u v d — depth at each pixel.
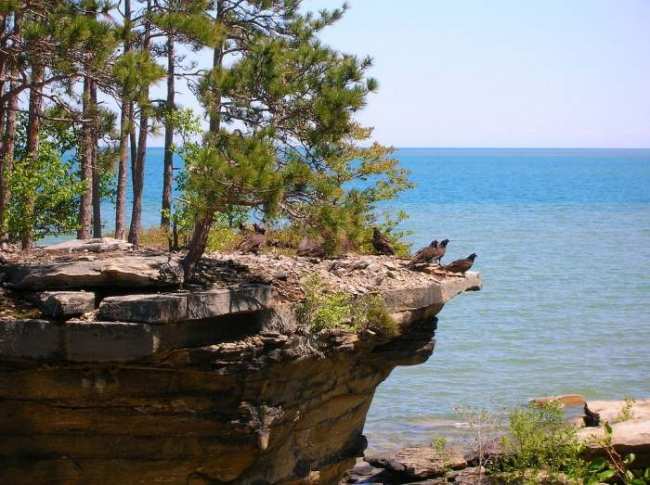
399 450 28.03
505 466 23.95
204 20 19.09
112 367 15.95
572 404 34.47
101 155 20.25
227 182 16.19
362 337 18.75
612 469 15.95
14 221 22.06
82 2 17.92
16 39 17.64
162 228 29.88
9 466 16.48
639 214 117.50
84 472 16.62
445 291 20.67
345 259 20.78
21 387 16.08
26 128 25.47
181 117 22.02
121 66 17.48
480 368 39.16
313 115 17.98
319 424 19.42
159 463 16.72
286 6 26.67
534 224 101.44
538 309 51.78
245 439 16.73
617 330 46.78
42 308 15.86
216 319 16.41
